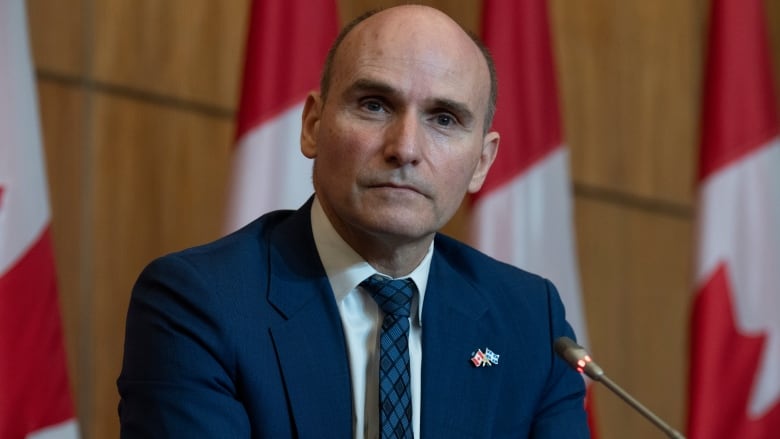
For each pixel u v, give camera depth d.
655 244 9.93
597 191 9.73
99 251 8.02
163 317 3.61
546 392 4.12
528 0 7.59
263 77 6.90
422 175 3.58
